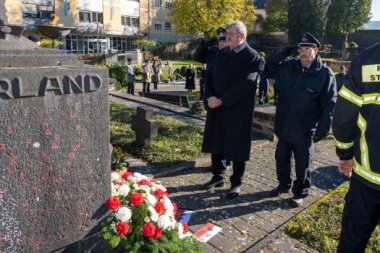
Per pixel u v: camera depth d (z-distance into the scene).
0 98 1.86
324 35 53.09
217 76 4.13
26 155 2.00
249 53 3.97
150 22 49.75
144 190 2.74
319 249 3.19
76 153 2.24
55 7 37.59
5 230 2.00
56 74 2.06
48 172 2.12
